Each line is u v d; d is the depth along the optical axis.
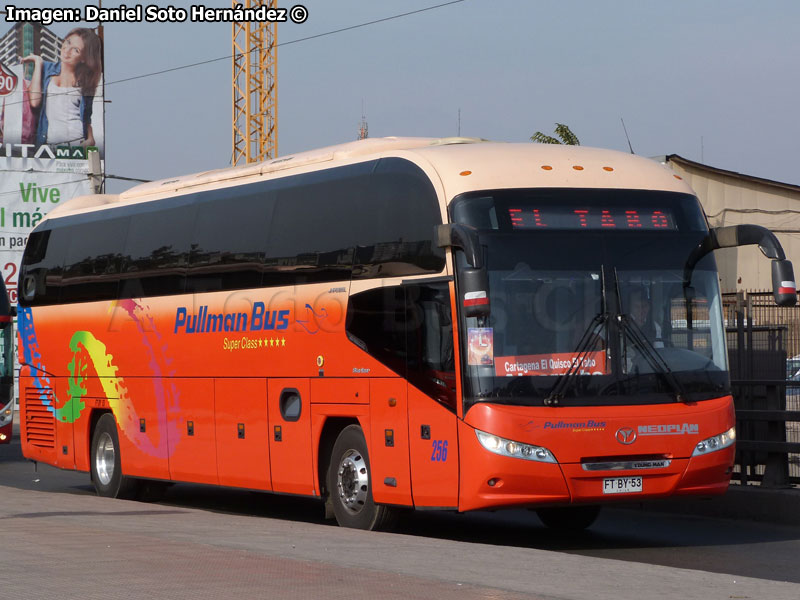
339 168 17.30
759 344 19.30
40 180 59.56
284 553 12.58
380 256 16.19
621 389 14.87
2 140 59.16
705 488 15.14
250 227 18.98
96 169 44.81
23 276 25.47
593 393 14.76
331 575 11.01
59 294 24.14
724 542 16.22
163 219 21.27
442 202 15.19
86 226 23.61
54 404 24.16
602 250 15.18
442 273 15.07
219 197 19.91
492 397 14.49
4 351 30.39
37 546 13.05
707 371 15.32
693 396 15.15
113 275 22.45
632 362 14.98
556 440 14.48
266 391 18.25
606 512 20.00
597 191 15.47
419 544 13.70
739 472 19.27
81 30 60.09
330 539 14.11
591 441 14.58
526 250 14.92
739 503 18.64
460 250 14.85
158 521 16.39
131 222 22.19
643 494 14.80
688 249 15.59
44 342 24.55
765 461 18.84
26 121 59.50
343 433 16.83
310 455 17.30
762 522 18.28
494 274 14.75
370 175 16.59
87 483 26.95
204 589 10.20
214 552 12.57
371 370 16.11
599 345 14.88
